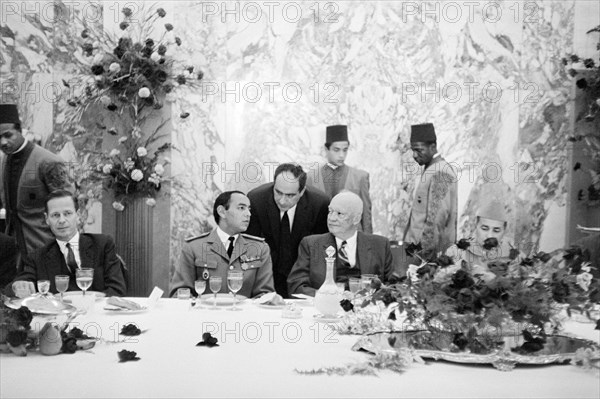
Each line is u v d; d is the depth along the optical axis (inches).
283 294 233.1
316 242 216.4
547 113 239.8
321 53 239.0
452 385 86.4
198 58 236.5
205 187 236.5
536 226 238.8
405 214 236.1
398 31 238.2
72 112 232.8
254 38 237.9
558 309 103.2
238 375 90.0
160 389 83.2
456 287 100.0
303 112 238.2
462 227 236.7
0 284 226.8
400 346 100.6
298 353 103.2
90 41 232.5
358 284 128.3
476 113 238.2
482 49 238.7
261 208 233.9
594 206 238.7
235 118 237.6
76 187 232.2
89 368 92.9
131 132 233.8
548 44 239.9
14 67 231.3
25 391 81.9
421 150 235.1
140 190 232.5
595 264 217.3
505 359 94.7
